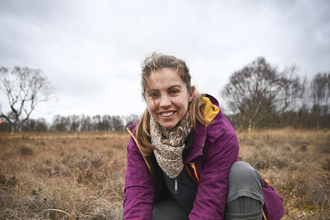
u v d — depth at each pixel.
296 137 7.43
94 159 3.70
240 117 25.30
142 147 1.16
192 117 1.07
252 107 24.23
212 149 1.06
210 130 1.08
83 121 52.31
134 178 1.18
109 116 52.06
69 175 2.97
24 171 3.04
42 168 3.29
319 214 1.64
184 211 1.24
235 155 1.06
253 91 25.12
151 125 1.14
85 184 2.42
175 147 1.01
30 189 2.09
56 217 1.44
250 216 0.94
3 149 5.94
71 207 1.55
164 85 1.01
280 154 3.46
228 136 1.07
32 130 40.34
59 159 3.95
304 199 2.04
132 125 1.32
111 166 3.50
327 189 2.17
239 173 0.99
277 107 25.44
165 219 1.17
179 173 1.13
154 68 1.02
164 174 1.25
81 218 1.43
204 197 1.01
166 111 1.02
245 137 6.81
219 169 1.03
